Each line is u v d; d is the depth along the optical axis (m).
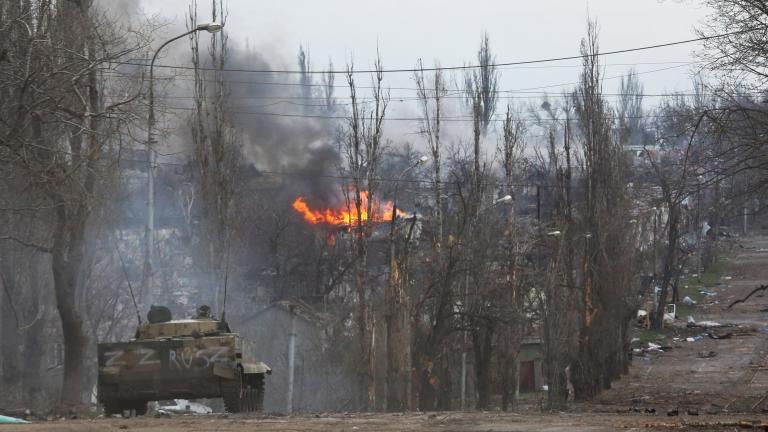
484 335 170.50
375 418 65.69
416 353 155.38
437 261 161.88
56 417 80.25
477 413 75.62
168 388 80.75
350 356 176.00
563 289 189.50
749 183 115.06
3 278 138.12
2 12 92.50
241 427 56.75
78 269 109.38
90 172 105.44
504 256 175.88
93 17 110.50
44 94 93.00
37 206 104.25
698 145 113.19
